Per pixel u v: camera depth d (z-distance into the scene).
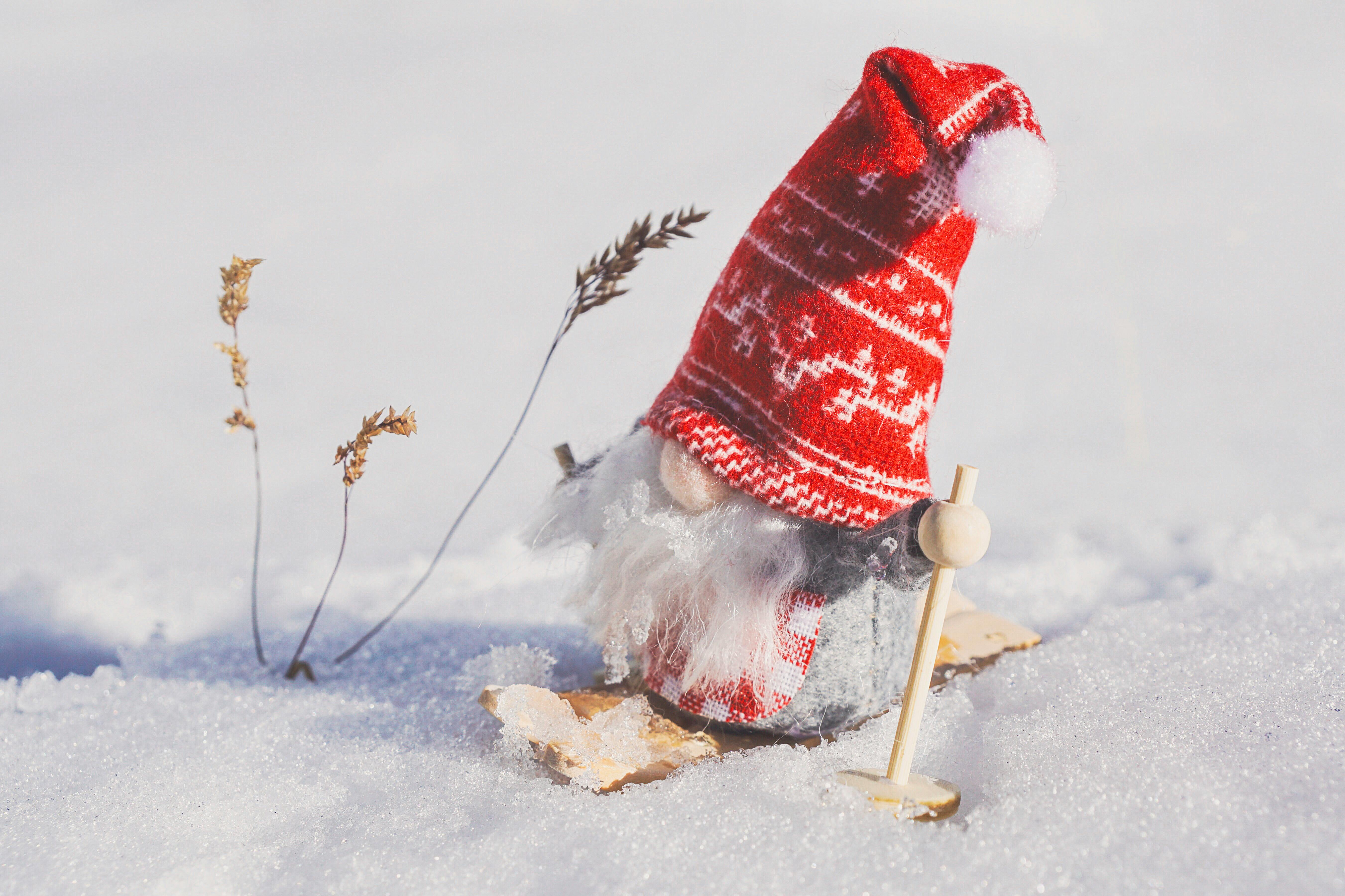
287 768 0.56
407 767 0.56
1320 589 0.63
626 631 0.57
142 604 0.72
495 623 0.69
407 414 0.59
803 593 0.55
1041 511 0.89
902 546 0.54
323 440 1.10
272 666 0.65
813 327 0.53
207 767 0.56
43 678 0.62
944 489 0.96
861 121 0.53
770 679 0.55
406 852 0.52
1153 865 0.49
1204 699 0.55
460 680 0.61
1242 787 0.51
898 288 0.53
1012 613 0.67
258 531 0.65
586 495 0.58
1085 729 0.54
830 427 0.53
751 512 0.54
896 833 0.51
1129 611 0.64
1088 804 0.51
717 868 0.50
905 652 0.58
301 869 0.51
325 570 0.80
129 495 0.96
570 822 0.52
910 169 0.52
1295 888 0.48
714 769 0.54
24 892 0.50
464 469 1.02
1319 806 0.50
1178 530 0.81
